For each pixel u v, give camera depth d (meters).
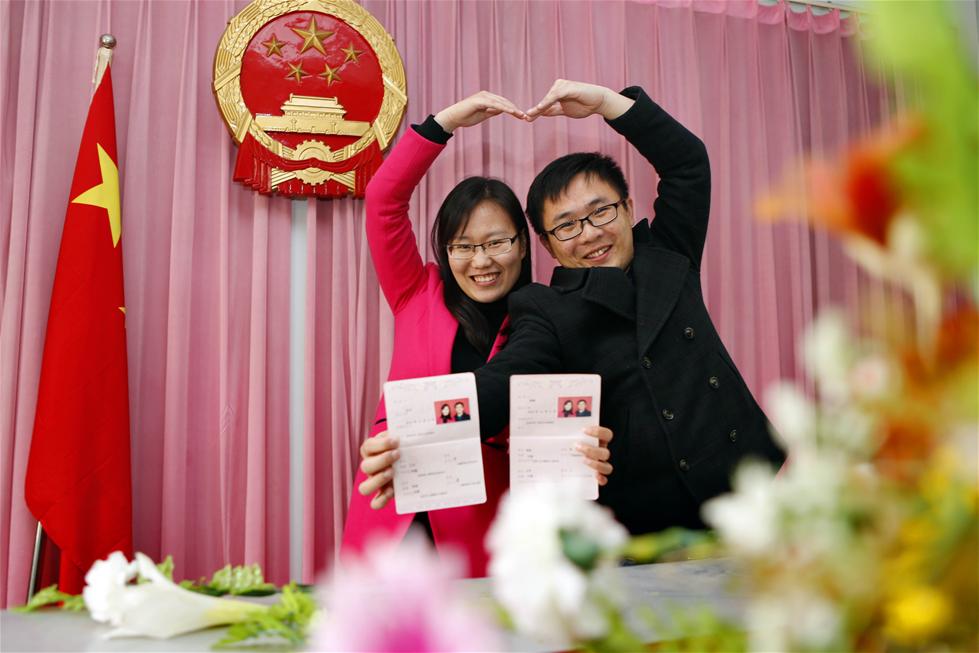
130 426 2.14
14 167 2.14
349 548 1.81
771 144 2.67
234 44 2.22
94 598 0.75
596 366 1.66
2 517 2.02
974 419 0.41
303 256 2.32
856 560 0.43
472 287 1.92
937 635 0.42
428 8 2.43
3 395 2.05
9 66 2.17
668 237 1.92
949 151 0.39
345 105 2.28
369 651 0.47
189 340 2.19
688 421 1.63
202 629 0.80
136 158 2.20
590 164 1.84
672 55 2.59
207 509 2.19
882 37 0.39
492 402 1.52
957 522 0.41
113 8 2.24
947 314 0.43
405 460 1.43
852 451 0.44
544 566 0.50
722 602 0.82
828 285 2.67
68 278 2.01
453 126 2.02
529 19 2.50
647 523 1.65
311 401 2.23
